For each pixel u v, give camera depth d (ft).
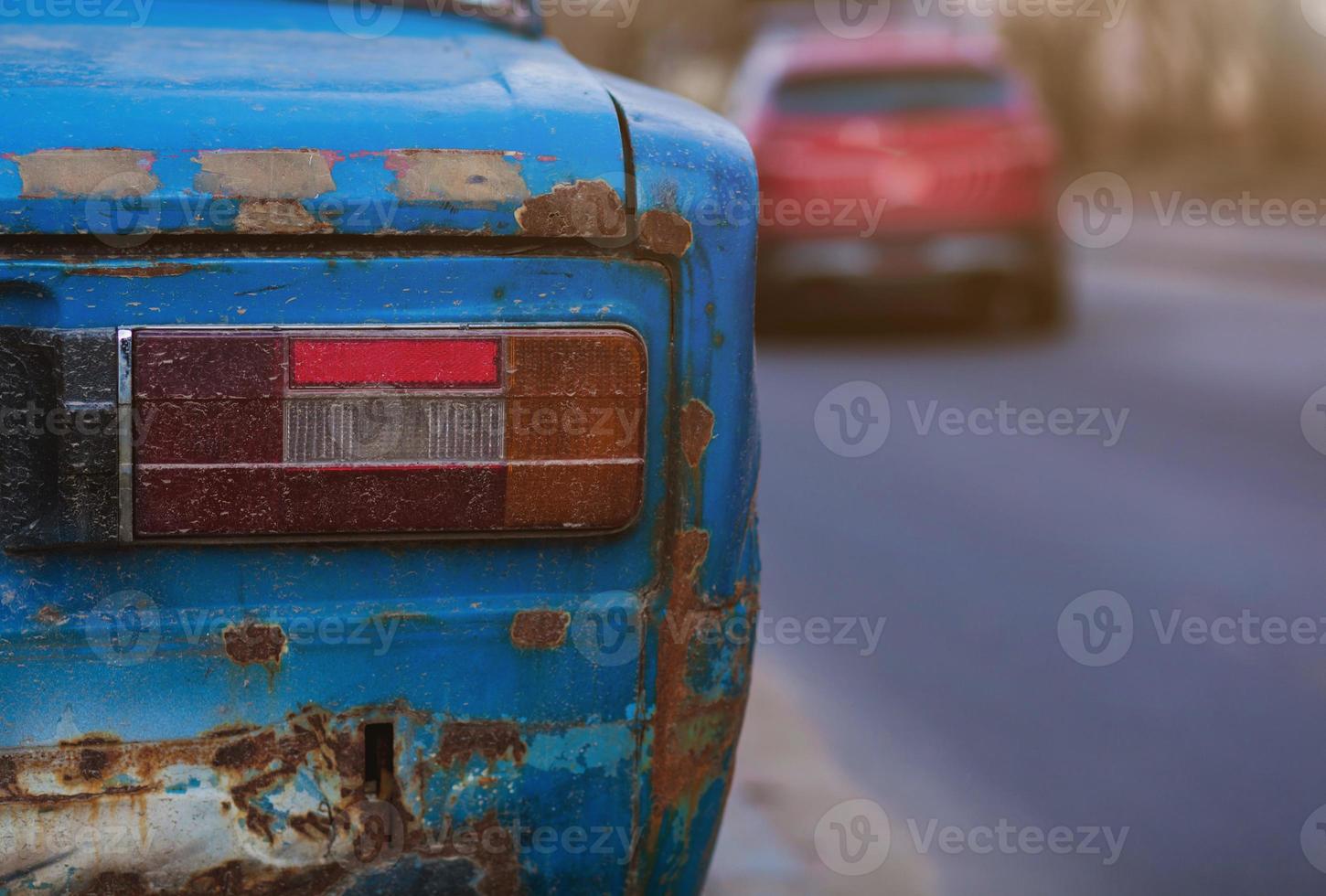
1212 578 14.39
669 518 5.55
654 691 5.65
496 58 6.77
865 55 30.58
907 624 13.28
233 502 5.11
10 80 5.47
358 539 5.26
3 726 5.18
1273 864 9.04
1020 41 87.30
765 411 22.95
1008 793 9.99
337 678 5.37
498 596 5.45
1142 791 10.02
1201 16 80.59
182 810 5.30
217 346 5.05
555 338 5.25
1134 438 20.75
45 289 5.00
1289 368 25.94
